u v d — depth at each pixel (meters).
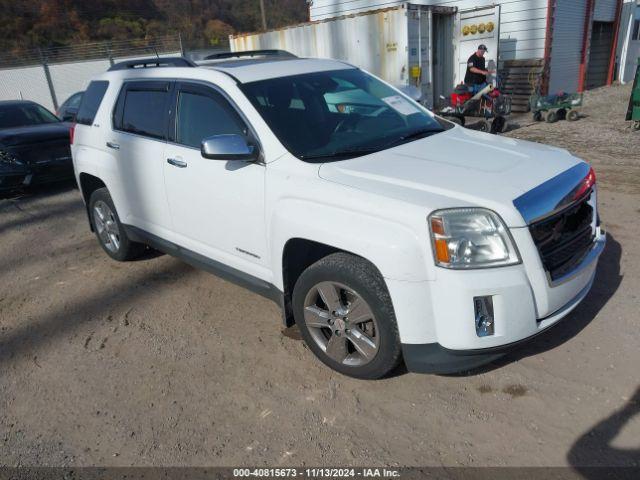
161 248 4.59
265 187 3.37
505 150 3.45
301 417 3.01
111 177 4.79
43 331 4.20
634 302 3.81
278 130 3.47
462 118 10.93
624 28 18.55
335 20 13.39
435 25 13.66
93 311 4.45
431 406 3.00
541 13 13.85
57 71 23.20
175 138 4.11
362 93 4.14
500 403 2.97
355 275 2.94
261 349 3.69
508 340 2.74
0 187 7.75
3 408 3.31
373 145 3.57
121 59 23.44
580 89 16.27
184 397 3.26
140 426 3.04
